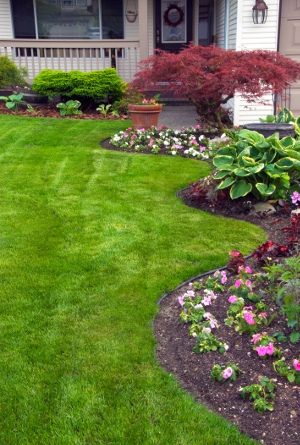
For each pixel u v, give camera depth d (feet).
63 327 10.00
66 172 20.62
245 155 16.44
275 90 23.81
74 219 15.70
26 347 9.36
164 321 10.35
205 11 45.01
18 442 7.21
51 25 43.93
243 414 7.68
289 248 12.60
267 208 16.06
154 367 8.81
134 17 43.34
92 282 11.77
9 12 42.98
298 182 16.84
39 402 7.94
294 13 30.35
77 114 33.83
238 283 10.39
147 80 25.05
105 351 9.25
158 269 12.41
